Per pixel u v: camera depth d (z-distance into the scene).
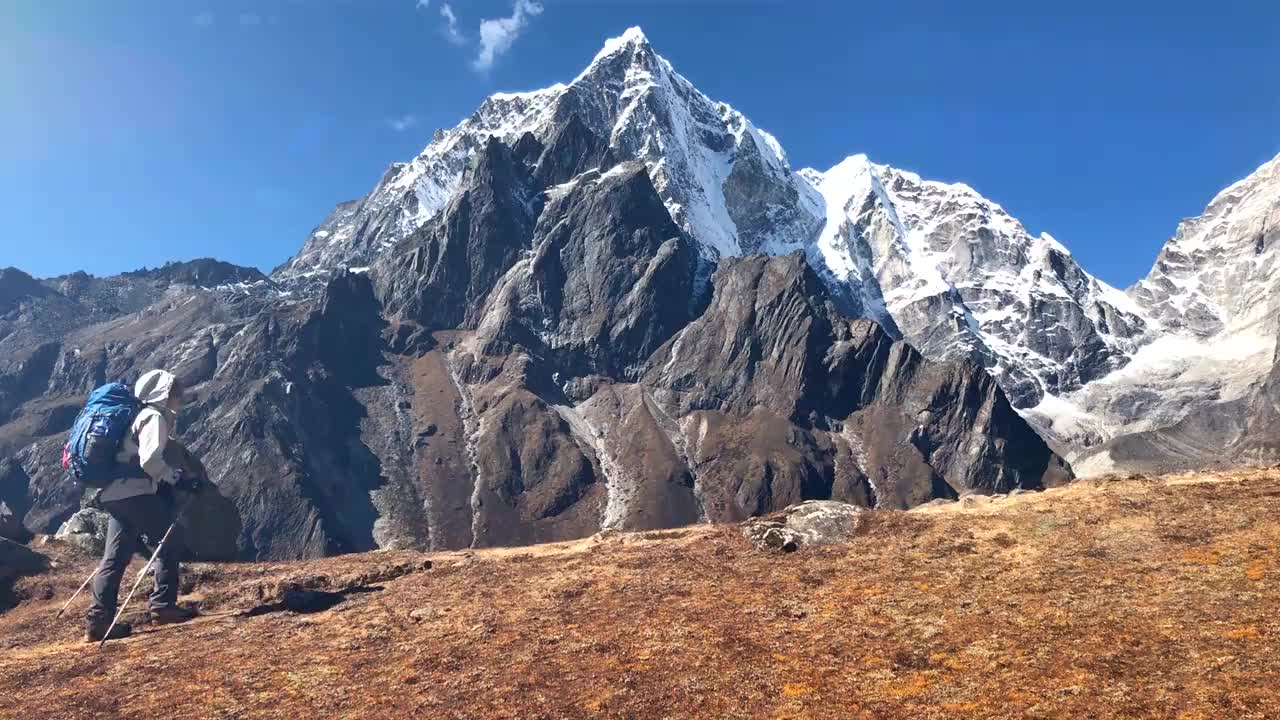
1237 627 18.22
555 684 19.00
